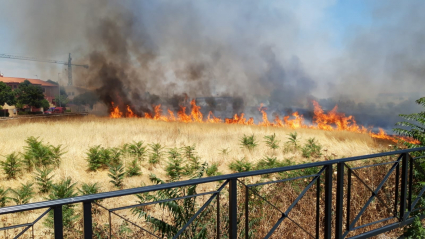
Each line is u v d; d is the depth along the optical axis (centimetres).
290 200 424
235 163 795
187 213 345
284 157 927
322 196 449
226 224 353
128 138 1155
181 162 769
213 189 574
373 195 306
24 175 687
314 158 936
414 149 319
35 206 130
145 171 772
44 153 755
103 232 377
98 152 817
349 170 282
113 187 644
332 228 407
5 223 446
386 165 520
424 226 378
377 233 308
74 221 433
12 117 2817
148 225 405
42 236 402
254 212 392
